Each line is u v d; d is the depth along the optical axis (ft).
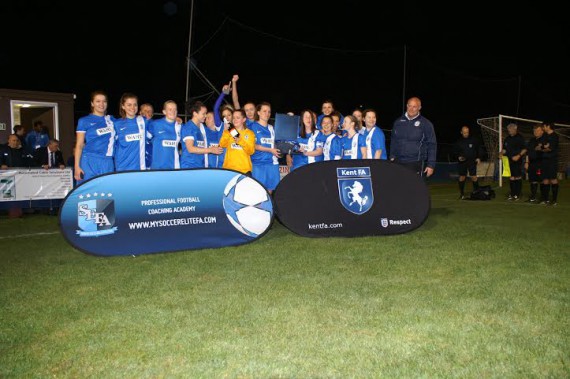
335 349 8.94
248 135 20.92
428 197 21.06
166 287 12.89
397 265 15.02
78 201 16.85
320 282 13.14
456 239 19.42
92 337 9.56
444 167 63.26
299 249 17.65
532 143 35.60
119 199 17.31
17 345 9.24
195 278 13.79
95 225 16.98
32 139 32.40
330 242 18.95
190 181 18.26
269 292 12.27
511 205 33.19
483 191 37.99
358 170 20.65
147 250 17.39
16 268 15.23
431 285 12.80
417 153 23.50
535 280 13.25
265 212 19.13
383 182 20.80
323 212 20.12
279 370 8.18
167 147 21.17
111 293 12.37
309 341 9.28
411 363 8.39
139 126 20.94
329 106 25.18
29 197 29.48
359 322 10.19
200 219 18.21
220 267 15.07
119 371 8.21
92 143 20.44
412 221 20.77
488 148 57.67
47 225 25.50
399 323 10.12
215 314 10.73
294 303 11.40
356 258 16.06
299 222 19.90
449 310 10.87
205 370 8.21
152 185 17.79
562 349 8.87
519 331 9.69
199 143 22.04
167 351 8.92
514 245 18.13
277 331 9.75
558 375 7.97
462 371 8.10
